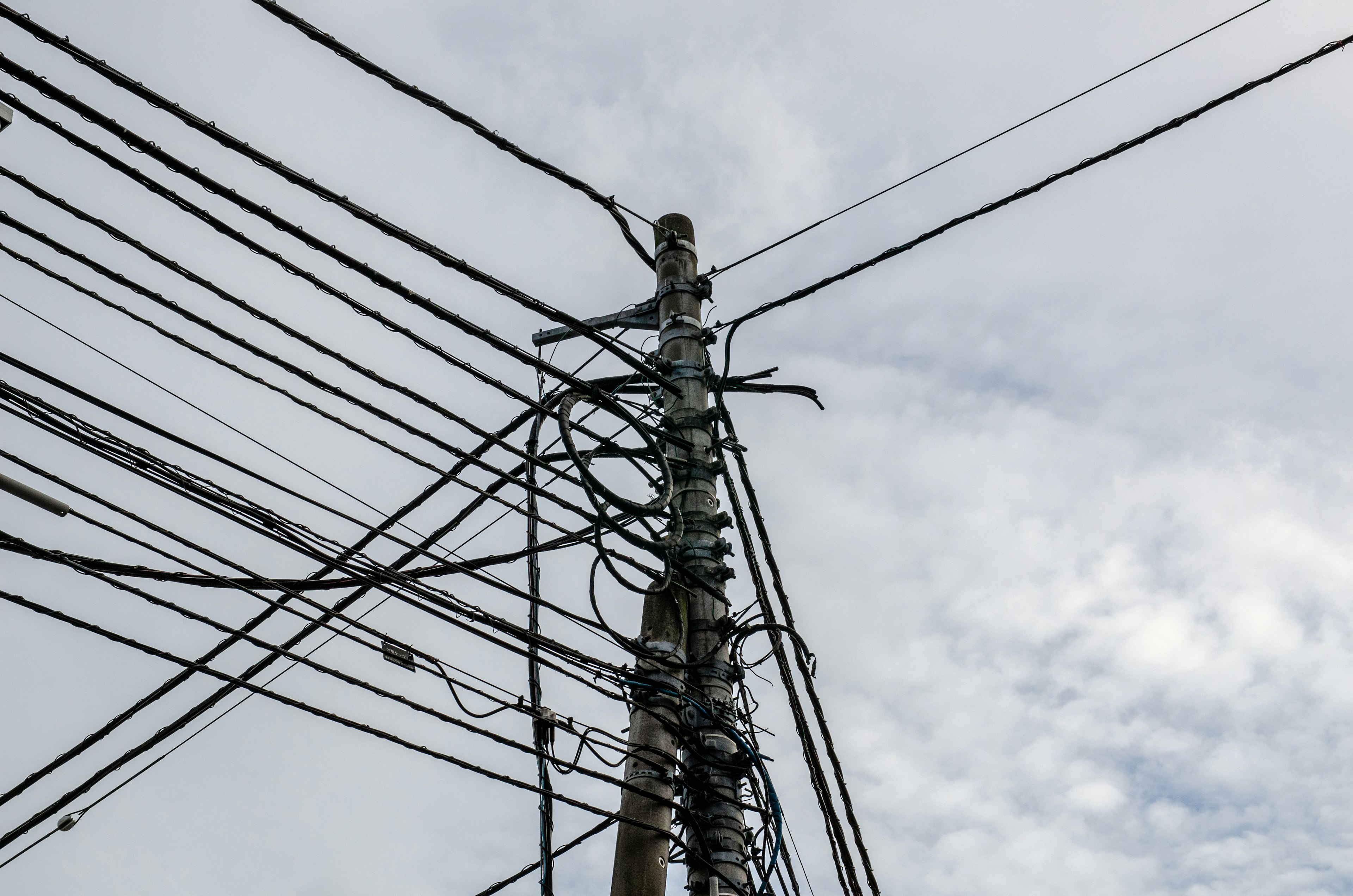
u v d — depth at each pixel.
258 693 5.65
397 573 6.43
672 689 7.36
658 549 7.88
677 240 10.06
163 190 5.52
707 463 8.80
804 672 8.62
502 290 6.81
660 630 7.73
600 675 7.16
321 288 6.08
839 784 8.75
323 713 5.70
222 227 5.71
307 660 5.75
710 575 8.29
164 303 5.88
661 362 9.34
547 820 7.83
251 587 6.69
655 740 7.09
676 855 7.12
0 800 7.08
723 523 8.59
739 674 7.95
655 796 6.81
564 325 7.48
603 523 7.60
